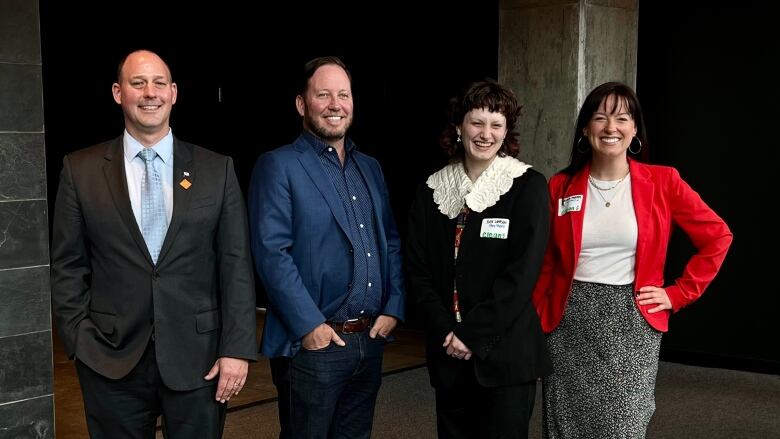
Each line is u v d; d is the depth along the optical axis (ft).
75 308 9.37
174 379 9.36
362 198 10.75
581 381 10.77
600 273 10.61
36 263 12.51
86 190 9.37
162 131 9.55
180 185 9.48
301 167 10.37
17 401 12.43
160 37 27.14
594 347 10.66
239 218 9.80
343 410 11.00
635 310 10.55
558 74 18.95
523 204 9.96
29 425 12.56
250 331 9.62
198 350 9.55
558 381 10.94
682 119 19.80
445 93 22.95
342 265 10.40
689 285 10.78
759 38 18.78
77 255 9.51
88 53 28.84
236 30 25.98
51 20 29.19
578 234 10.59
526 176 10.12
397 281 10.93
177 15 26.73
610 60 19.31
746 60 18.95
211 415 9.71
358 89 24.32
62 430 15.90
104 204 9.31
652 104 20.13
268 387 18.52
